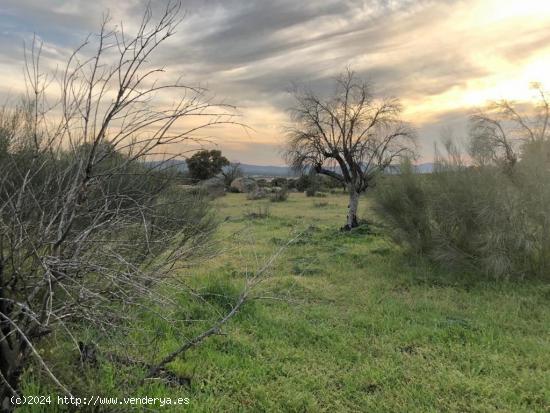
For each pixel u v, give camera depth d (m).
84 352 3.47
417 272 9.49
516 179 9.20
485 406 4.05
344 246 13.20
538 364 4.96
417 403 4.13
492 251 8.59
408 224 10.70
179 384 4.15
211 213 7.40
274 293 7.65
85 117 2.63
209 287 6.82
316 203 32.47
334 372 4.79
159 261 4.34
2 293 2.60
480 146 9.87
